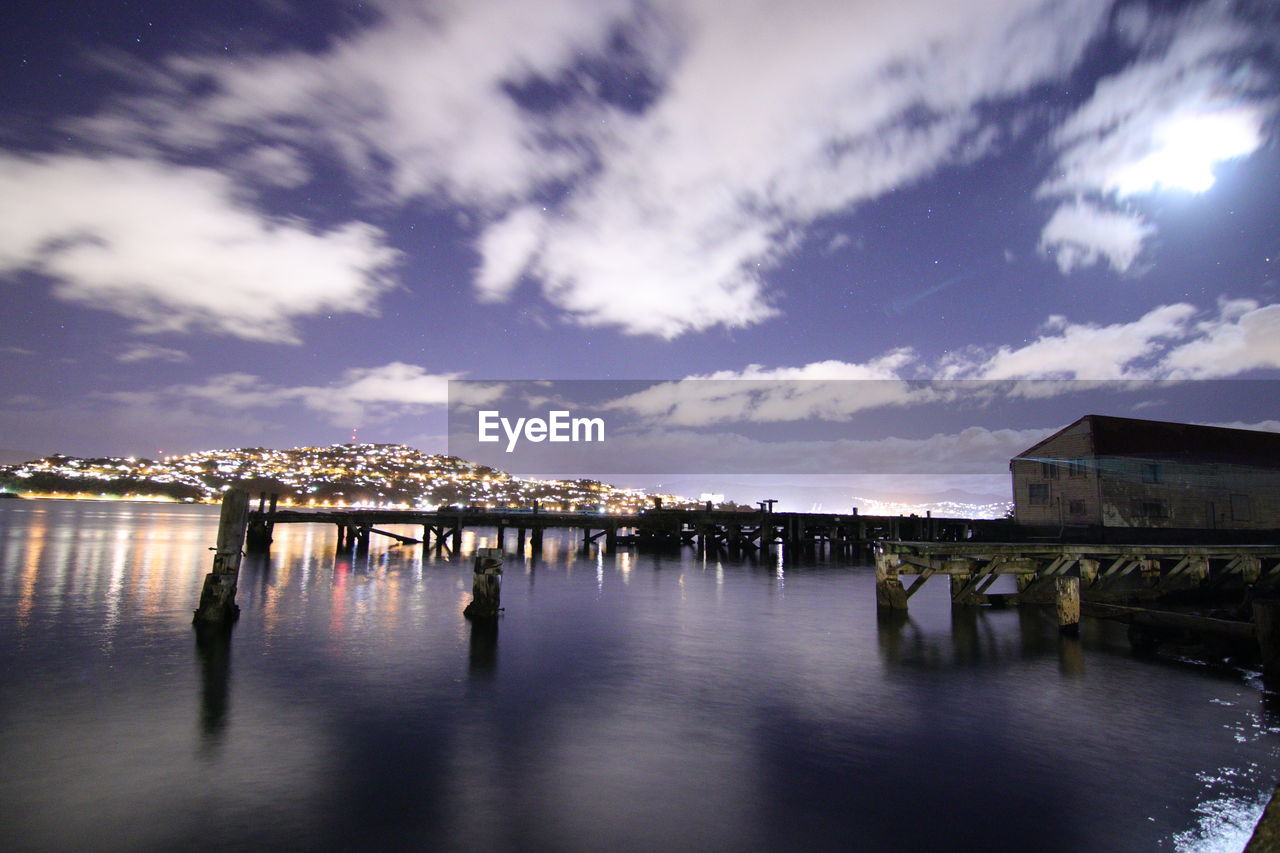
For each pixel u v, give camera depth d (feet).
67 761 27.81
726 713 35.14
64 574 93.66
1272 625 42.80
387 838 22.07
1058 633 56.75
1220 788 26.78
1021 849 22.06
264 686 39.06
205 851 21.09
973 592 70.59
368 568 110.42
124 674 41.16
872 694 38.81
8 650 47.11
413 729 32.27
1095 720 34.65
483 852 21.33
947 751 30.19
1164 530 147.33
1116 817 24.30
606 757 29.12
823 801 25.21
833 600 77.05
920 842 22.39
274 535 225.76
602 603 73.61
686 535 166.40
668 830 22.93
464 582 92.02
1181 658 47.98
